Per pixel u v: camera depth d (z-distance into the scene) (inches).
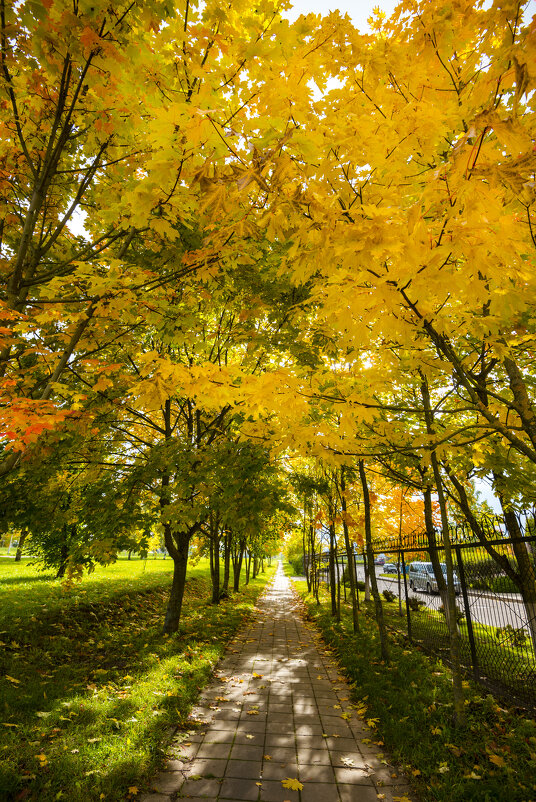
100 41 85.8
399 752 146.8
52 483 266.2
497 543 194.2
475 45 97.1
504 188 81.0
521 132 57.7
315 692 212.5
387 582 889.5
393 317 92.4
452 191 70.9
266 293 232.7
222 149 77.5
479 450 183.2
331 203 72.4
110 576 599.5
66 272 149.3
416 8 83.3
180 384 130.3
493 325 97.8
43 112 130.0
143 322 163.6
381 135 82.4
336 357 221.6
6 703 167.6
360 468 289.6
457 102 93.0
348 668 245.1
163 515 238.2
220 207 85.6
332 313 97.7
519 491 195.0
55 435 172.1
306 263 82.2
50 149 120.1
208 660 252.1
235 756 146.1
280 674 241.8
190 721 169.9
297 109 78.3
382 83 92.4
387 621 400.8
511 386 137.6
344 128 81.0
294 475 382.0
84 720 160.1
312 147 79.0
